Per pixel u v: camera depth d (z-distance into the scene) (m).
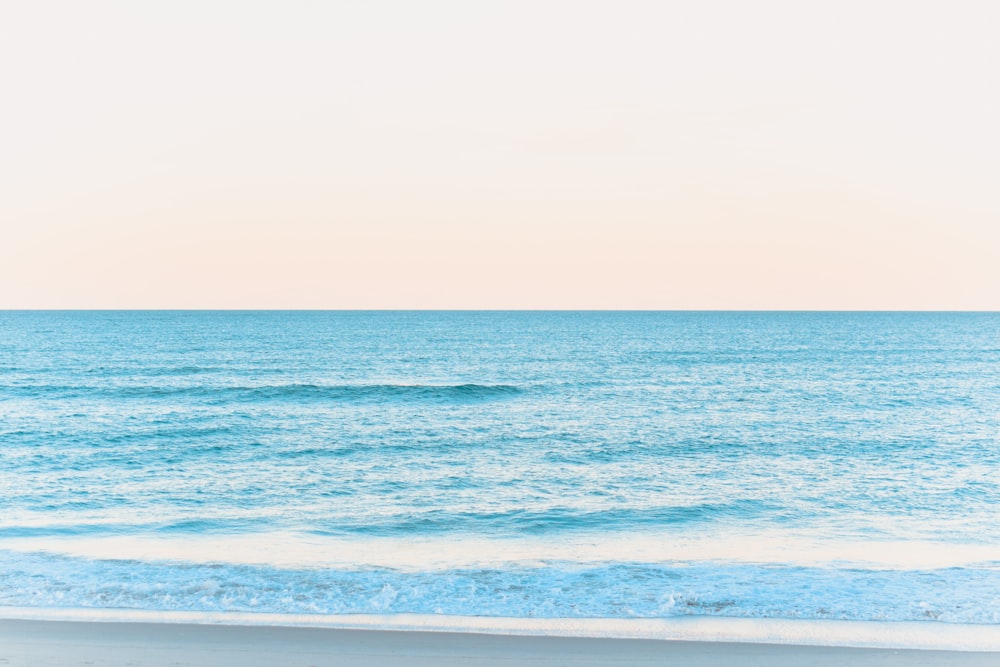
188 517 16.98
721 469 22.56
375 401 38.53
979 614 10.55
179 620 10.26
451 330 128.12
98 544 14.72
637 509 17.75
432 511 17.55
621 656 9.11
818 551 14.36
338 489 19.88
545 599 11.12
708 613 10.59
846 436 28.27
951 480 21.00
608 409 36.06
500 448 25.92
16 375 50.72
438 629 9.99
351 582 11.89
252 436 28.02
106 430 29.00
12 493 19.30
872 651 9.29
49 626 9.99
